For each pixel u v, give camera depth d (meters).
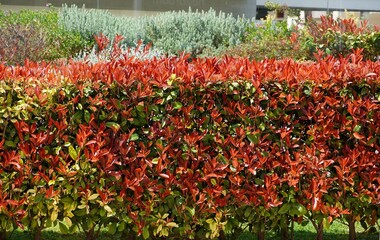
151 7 21.80
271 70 5.04
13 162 4.62
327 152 4.88
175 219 4.90
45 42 11.09
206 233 4.87
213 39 14.16
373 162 4.96
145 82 4.72
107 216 4.68
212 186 4.80
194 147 4.75
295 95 4.85
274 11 23.38
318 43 10.16
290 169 4.84
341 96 4.91
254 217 4.91
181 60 5.19
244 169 4.85
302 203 4.89
